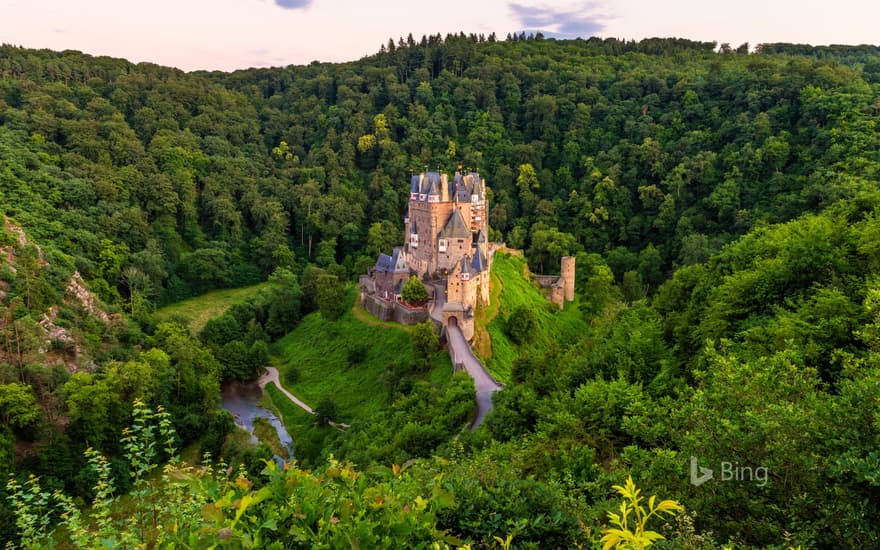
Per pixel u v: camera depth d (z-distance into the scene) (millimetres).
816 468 20172
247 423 110438
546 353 79000
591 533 22156
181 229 198625
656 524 23688
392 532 15320
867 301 34344
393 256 133000
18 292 106188
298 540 14484
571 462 35500
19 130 190125
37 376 90438
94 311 123562
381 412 91312
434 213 132750
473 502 22125
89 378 90500
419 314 120125
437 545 15023
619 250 190875
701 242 170125
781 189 176125
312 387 120625
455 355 98812
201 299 180125
